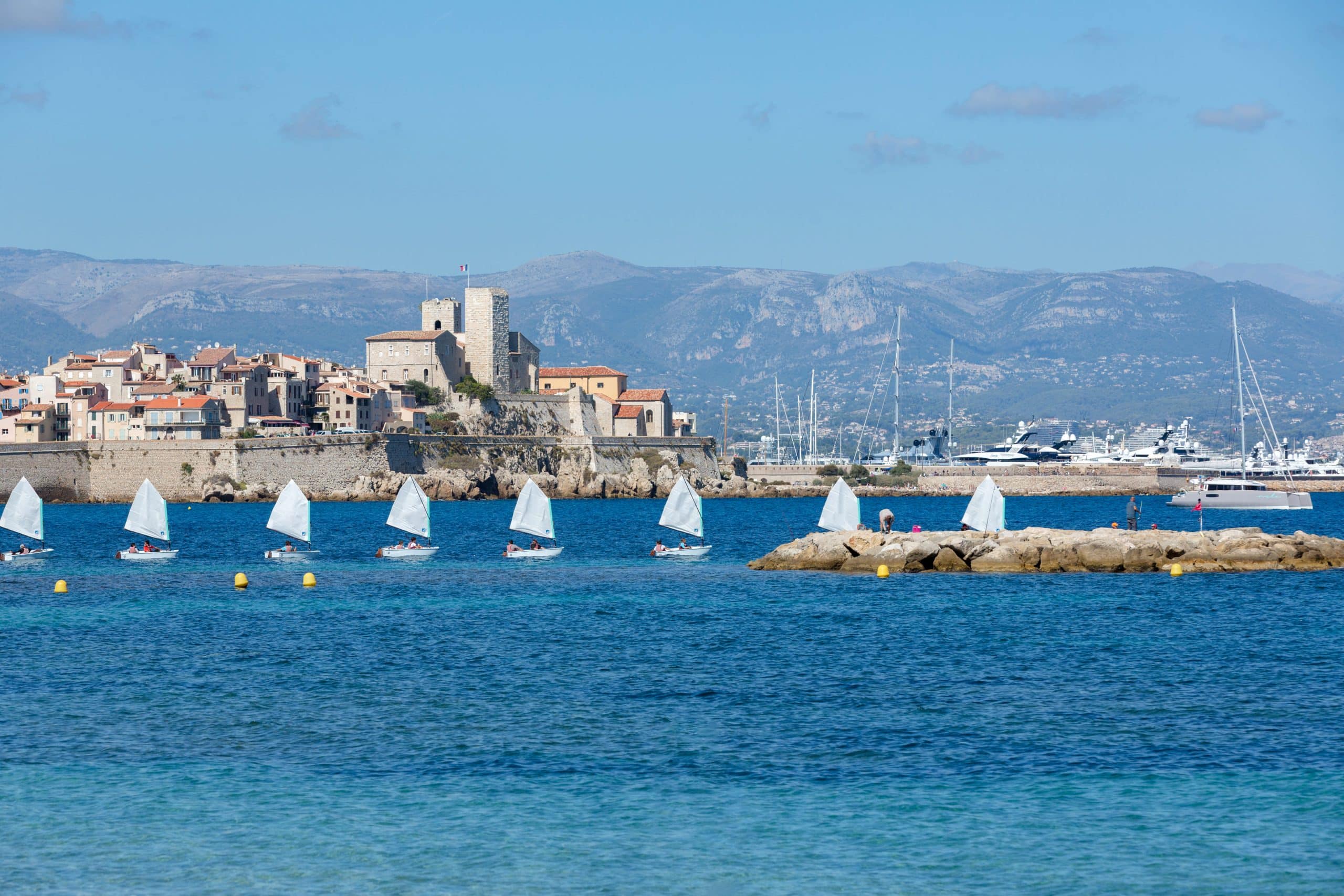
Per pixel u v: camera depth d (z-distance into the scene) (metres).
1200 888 81.19
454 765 104.62
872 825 91.12
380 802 96.00
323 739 112.62
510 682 135.75
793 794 97.62
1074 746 109.06
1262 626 169.38
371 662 147.12
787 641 160.25
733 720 118.56
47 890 81.25
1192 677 136.75
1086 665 143.50
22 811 94.00
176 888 81.56
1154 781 99.81
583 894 80.62
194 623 179.50
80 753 108.38
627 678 137.50
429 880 82.56
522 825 91.44
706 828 90.81
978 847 87.38
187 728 116.50
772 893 80.62
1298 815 92.31
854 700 126.38
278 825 91.44
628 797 96.88
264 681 136.50
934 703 125.00
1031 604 190.50
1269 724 115.81
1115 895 80.25
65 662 147.62
